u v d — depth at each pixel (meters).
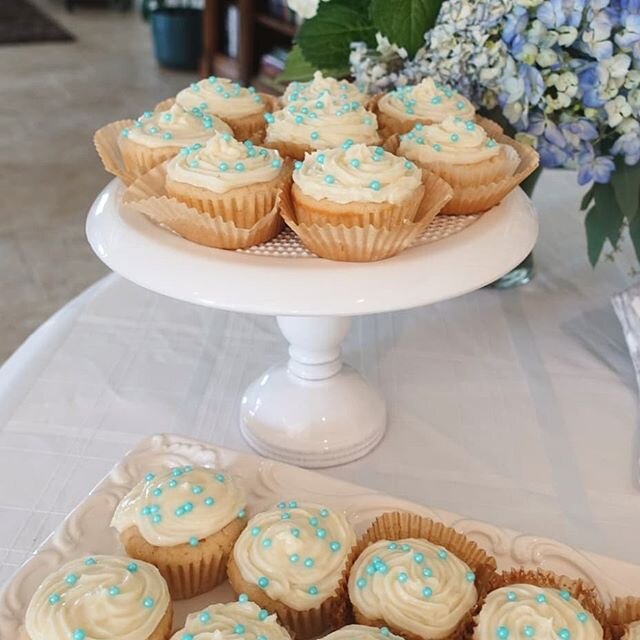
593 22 0.67
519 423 0.70
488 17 0.69
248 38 2.67
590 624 0.50
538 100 0.70
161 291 0.57
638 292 0.75
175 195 0.63
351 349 0.79
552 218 1.01
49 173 2.31
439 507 0.62
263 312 0.55
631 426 0.70
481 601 0.52
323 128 0.71
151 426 0.69
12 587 0.52
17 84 3.02
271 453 0.66
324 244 0.57
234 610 0.51
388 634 0.50
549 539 0.56
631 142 0.70
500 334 0.81
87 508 0.57
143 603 0.50
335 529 0.55
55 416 0.69
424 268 0.57
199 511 0.55
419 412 0.71
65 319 0.81
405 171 0.63
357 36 0.80
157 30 3.19
